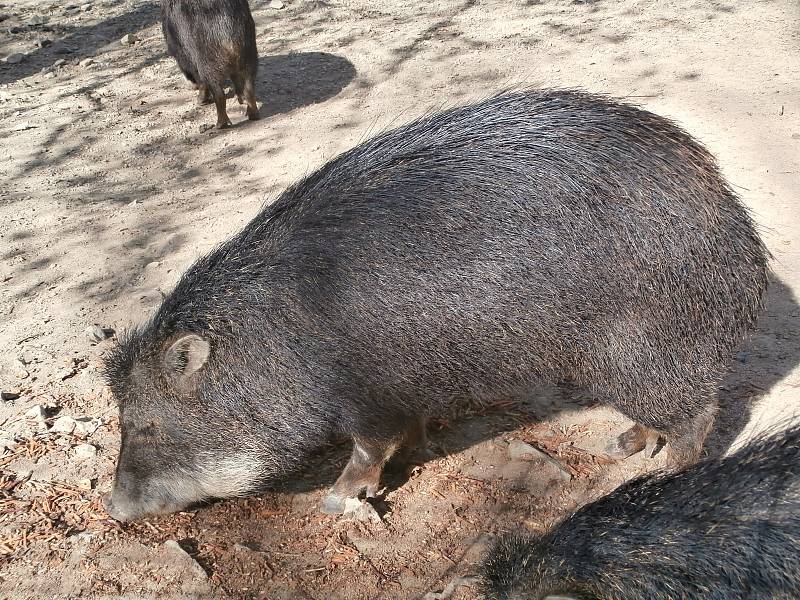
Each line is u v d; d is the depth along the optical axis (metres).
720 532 1.65
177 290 2.25
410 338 2.16
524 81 4.01
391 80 4.14
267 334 2.17
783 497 1.69
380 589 2.18
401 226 2.16
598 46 4.34
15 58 4.52
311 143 3.65
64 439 2.49
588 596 1.61
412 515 2.32
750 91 3.82
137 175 3.54
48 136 3.84
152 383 2.21
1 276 3.02
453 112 2.32
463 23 4.73
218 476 2.25
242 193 3.37
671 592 1.59
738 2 4.78
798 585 1.59
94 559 2.24
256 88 4.14
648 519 1.70
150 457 2.24
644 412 2.23
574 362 2.22
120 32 4.82
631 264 2.15
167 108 4.04
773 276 2.86
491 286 2.14
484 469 2.41
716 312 2.20
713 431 2.44
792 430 1.86
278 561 2.24
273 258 2.19
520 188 2.16
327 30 4.74
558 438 2.48
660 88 3.89
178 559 2.23
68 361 2.70
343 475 2.33
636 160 2.18
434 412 2.27
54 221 3.28
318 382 2.18
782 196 3.16
